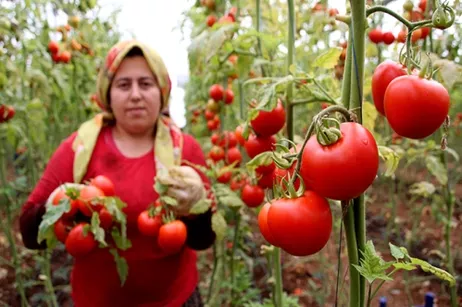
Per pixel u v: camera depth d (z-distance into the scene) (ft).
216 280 9.49
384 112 3.08
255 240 13.74
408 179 18.28
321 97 3.99
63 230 5.67
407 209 16.99
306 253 2.76
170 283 6.72
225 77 7.86
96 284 6.54
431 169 7.64
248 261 10.05
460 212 16.76
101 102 6.72
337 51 4.01
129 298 6.67
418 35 5.74
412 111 2.62
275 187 2.95
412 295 11.31
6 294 11.78
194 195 5.70
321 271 11.80
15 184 12.71
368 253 2.76
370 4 4.28
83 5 11.00
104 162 6.46
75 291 6.75
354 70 2.90
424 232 14.90
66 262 13.25
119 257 5.74
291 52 5.00
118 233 5.65
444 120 2.78
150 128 6.73
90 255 6.35
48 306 11.32
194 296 7.50
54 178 6.45
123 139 6.70
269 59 6.35
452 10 2.67
